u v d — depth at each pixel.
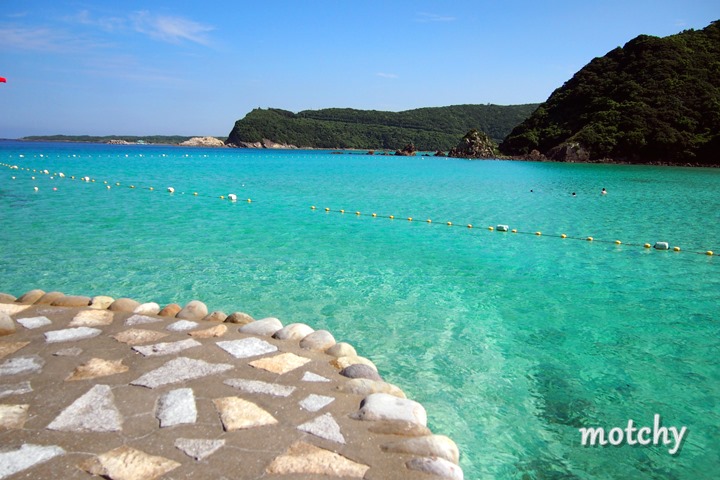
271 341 5.23
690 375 5.62
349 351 5.01
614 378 5.55
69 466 2.92
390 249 11.96
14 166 36.22
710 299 8.38
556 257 11.49
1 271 9.05
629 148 65.75
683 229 15.55
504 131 188.38
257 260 10.41
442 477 3.00
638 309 7.82
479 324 7.10
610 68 82.00
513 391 5.24
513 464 4.07
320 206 19.45
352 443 3.32
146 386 4.05
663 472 3.97
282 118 185.62
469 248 12.32
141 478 2.82
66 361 4.50
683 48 76.25
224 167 45.16
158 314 6.05
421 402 5.00
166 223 14.52
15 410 3.56
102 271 9.21
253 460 3.06
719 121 61.44
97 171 34.22
